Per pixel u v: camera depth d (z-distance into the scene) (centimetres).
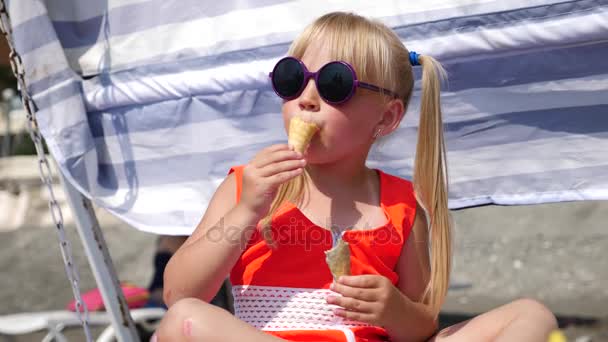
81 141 618
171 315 420
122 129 634
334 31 482
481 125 548
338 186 498
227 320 411
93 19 632
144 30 618
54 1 635
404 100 509
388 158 580
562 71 519
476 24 523
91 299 1096
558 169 535
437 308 488
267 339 405
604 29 488
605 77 511
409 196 507
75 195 617
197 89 602
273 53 582
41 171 592
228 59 596
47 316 974
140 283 1700
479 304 1344
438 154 502
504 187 549
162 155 627
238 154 610
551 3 500
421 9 538
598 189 525
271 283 471
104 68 630
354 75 459
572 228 1675
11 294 1659
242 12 590
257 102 595
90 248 611
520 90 532
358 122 473
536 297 1347
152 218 620
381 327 480
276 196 488
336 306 462
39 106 608
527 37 507
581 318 1159
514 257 1577
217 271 452
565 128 530
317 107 465
